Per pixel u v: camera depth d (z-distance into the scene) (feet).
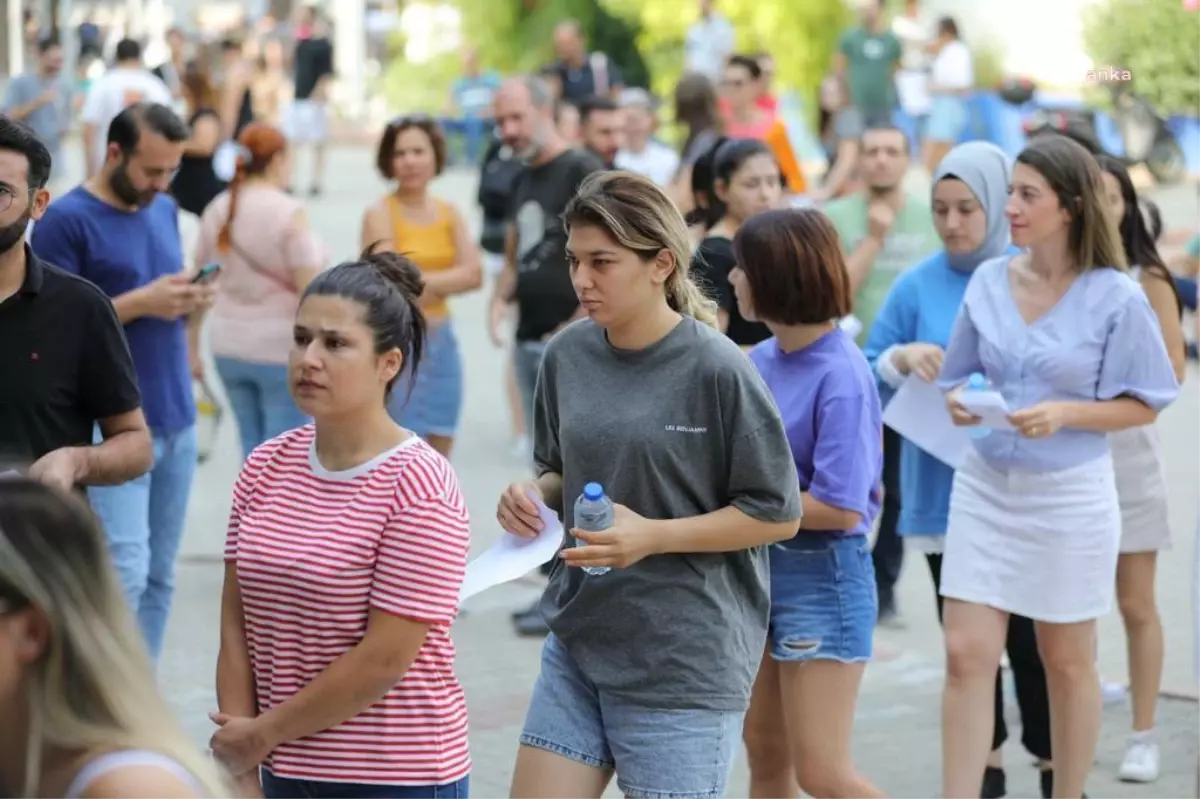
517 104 81.41
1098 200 51.93
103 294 48.47
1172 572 88.79
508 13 294.87
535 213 81.56
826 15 242.58
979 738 52.80
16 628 23.38
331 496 36.55
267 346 78.64
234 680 37.37
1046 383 52.70
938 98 208.03
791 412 46.70
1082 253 52.26
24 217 45.42
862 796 46.83
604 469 40.47
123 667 23.58
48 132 205.16
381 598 35.73
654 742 40.55
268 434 80.33
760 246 46.24
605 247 39.11
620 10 265.34
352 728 36.27
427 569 35.83
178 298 58.95
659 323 40.22
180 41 281.13
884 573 79.87
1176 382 52.39
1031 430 50.72
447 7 328.29
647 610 40.42
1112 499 53.16
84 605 23.45
